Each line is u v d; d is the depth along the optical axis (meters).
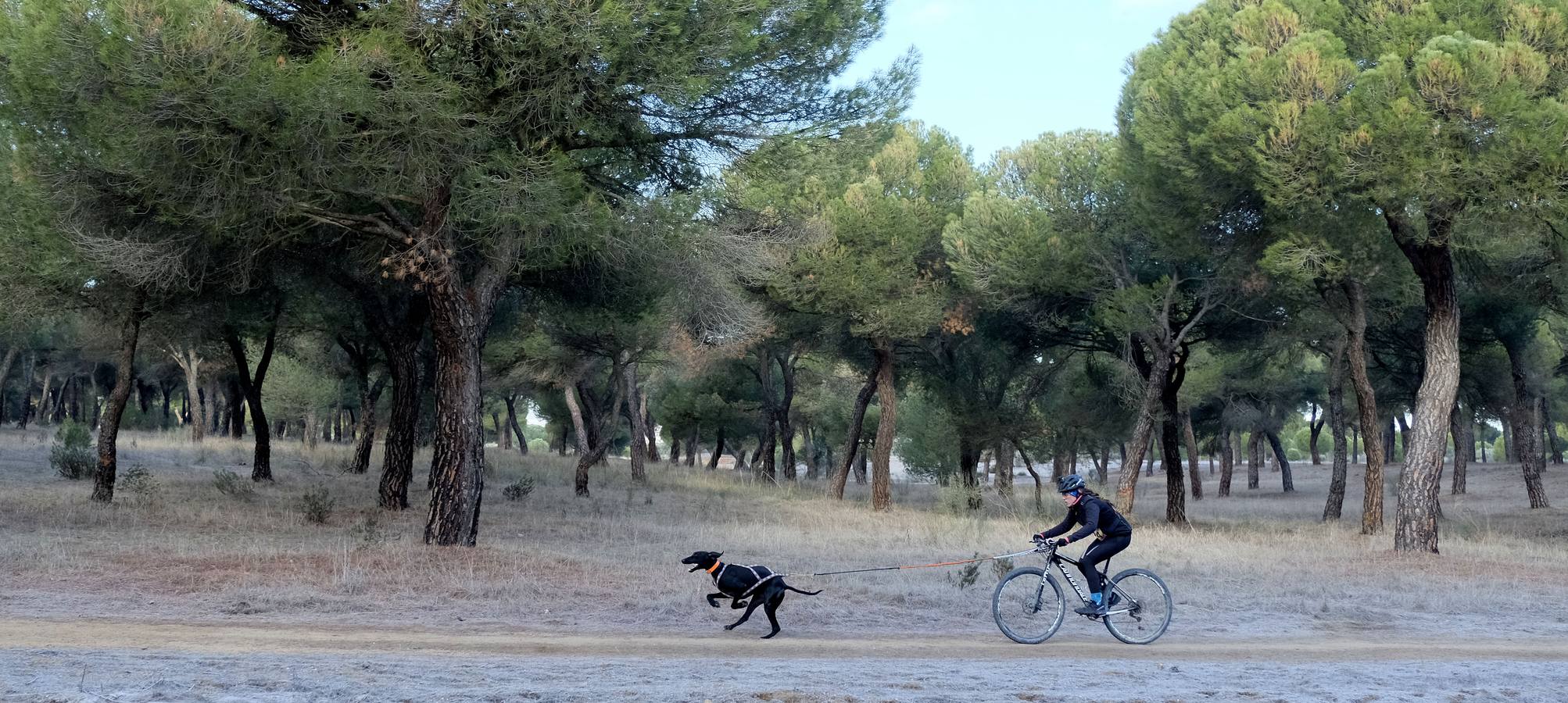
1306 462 90.62
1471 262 22.14
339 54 10.95
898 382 34.25
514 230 12.22
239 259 15.26
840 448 54.81
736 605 9.09
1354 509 40.84
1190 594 12.13
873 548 16.92
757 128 13.83
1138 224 21.72
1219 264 20.72
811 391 51.03
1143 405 24.50
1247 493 55.66
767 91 13.59
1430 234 16.83
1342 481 29.80
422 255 12.69
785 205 16.34
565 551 14.62
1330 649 9.16
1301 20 17.25
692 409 49.25
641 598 10.53
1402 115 14.59
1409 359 30.67
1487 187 14.95
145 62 10.05
